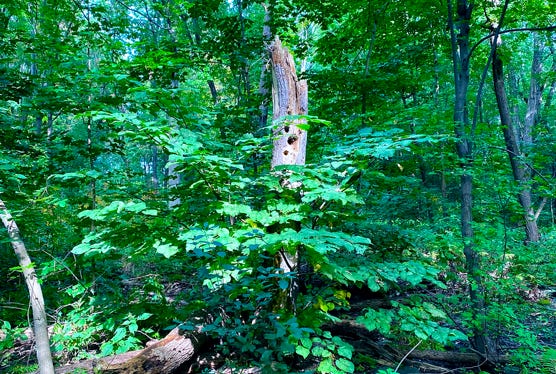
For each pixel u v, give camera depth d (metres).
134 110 4.28
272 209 2.98
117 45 4.20
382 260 3.50
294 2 5.21
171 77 4.87
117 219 3.25
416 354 3.60
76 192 5.28
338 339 2.86
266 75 6.62
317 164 3.49
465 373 3.33
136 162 18.39
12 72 4.50
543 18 6.50
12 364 3.24
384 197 5.94
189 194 3.55
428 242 4.36
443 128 4.58
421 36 7.54
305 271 4.05
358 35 6.63
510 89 15.42
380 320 2.79
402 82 5.51
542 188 4.95
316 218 3.37
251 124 5.59
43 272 3.51
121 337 3.25
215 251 2.86
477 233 4.04
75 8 5.53
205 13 5.50
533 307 4.22
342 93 5.65
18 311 3.96
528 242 5.51
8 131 4.33
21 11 5.36
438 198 7.09
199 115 4.88
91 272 4.32
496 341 3.63
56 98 4.19
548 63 16.02
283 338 2.78
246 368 3.05
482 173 4.31
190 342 3.18
